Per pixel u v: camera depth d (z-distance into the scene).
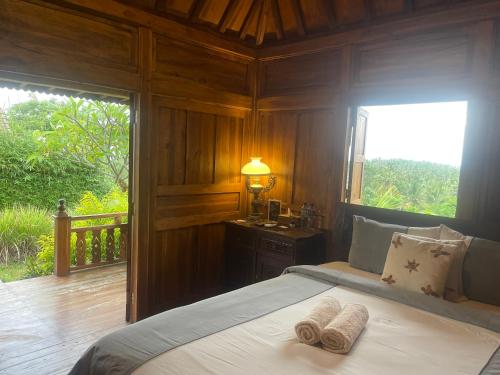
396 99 3.08
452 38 2.78
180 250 3.54
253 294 2.14
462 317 1.92
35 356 2.66
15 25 2.39
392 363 1.48
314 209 3.57
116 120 7.03
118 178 7.25
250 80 3.99
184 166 3.48
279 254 3.37
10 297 3.72
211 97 3.61
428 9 2.86
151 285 3.31
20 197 6.47
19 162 6.49
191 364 1.39
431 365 1.48
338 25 3.36
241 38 3.78
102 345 1.57
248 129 4.04
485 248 2.33
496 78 2.57
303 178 3.72
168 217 3.39
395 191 3.27
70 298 3.75
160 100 3.22
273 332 1.69
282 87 3.85
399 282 2.33
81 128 6.70
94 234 4.74
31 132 6.66
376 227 2.86
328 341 1.55
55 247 4.40
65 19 2.60
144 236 3.21
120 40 2.91
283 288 2.27
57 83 2.64
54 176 6.82
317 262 3.46
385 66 3.13
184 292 3.61
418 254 2.32
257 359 1.45
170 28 3.19
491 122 2.59
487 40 2.60
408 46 3.00
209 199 3.74
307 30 3.57
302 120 3.70
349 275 2.45
